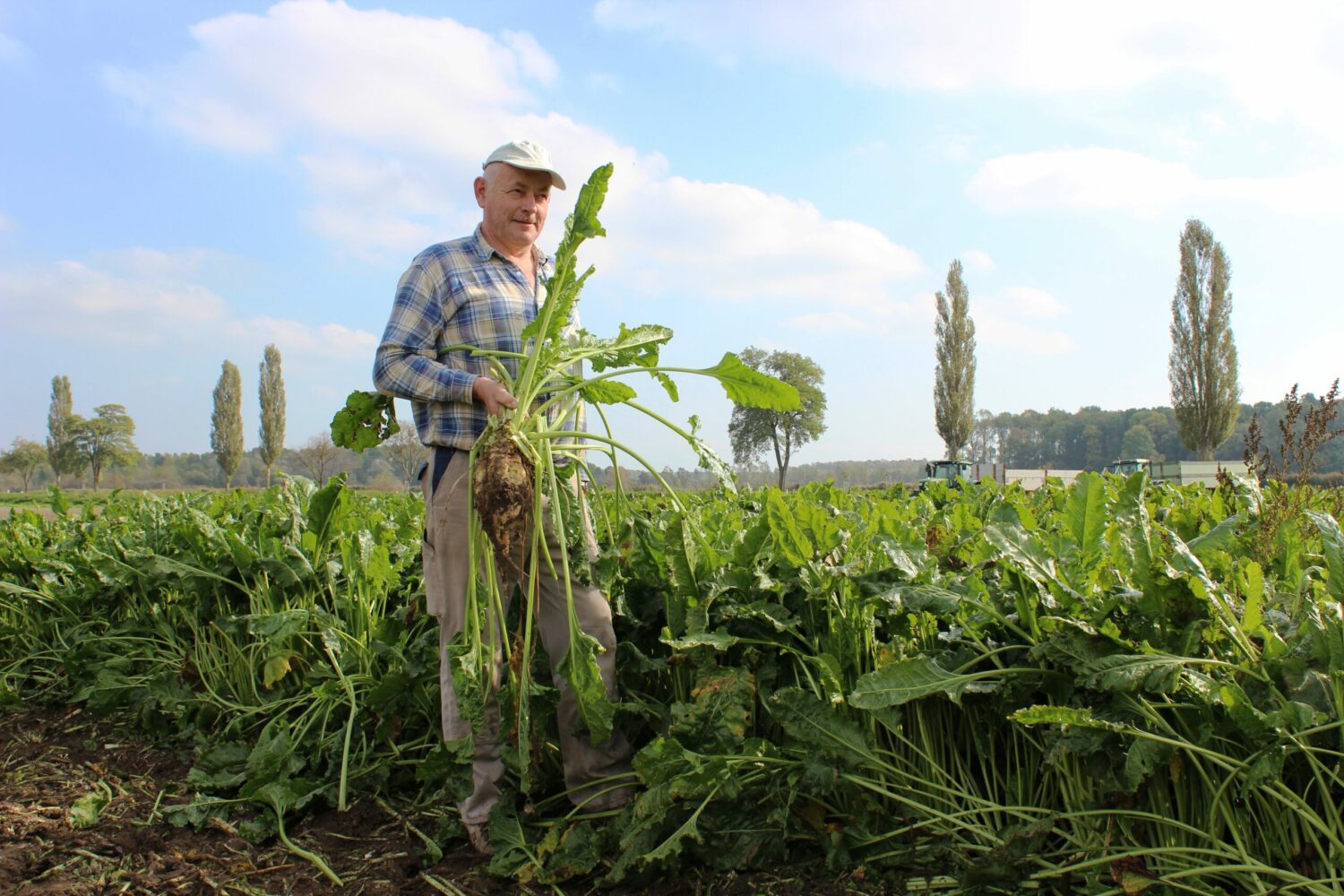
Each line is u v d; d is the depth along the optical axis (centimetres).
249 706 423
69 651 508
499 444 277
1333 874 187
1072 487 268
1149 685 209
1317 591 265
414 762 357
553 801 312
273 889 279
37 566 580
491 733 301
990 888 227
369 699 353
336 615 421
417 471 324
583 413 351
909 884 238
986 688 237
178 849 311
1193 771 216
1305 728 192
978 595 261
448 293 314
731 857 257
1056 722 215
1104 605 230
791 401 331
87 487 9975
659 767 261
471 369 318
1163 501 556
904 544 295
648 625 329
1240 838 203
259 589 433
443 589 305
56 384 9662
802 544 293
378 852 302
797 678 282
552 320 291
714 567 313
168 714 446
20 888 280
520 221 319
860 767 264
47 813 345
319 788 334
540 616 311
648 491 785
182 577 445
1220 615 222
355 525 484
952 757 265
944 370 6475
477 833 297
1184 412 5097
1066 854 228
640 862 256
